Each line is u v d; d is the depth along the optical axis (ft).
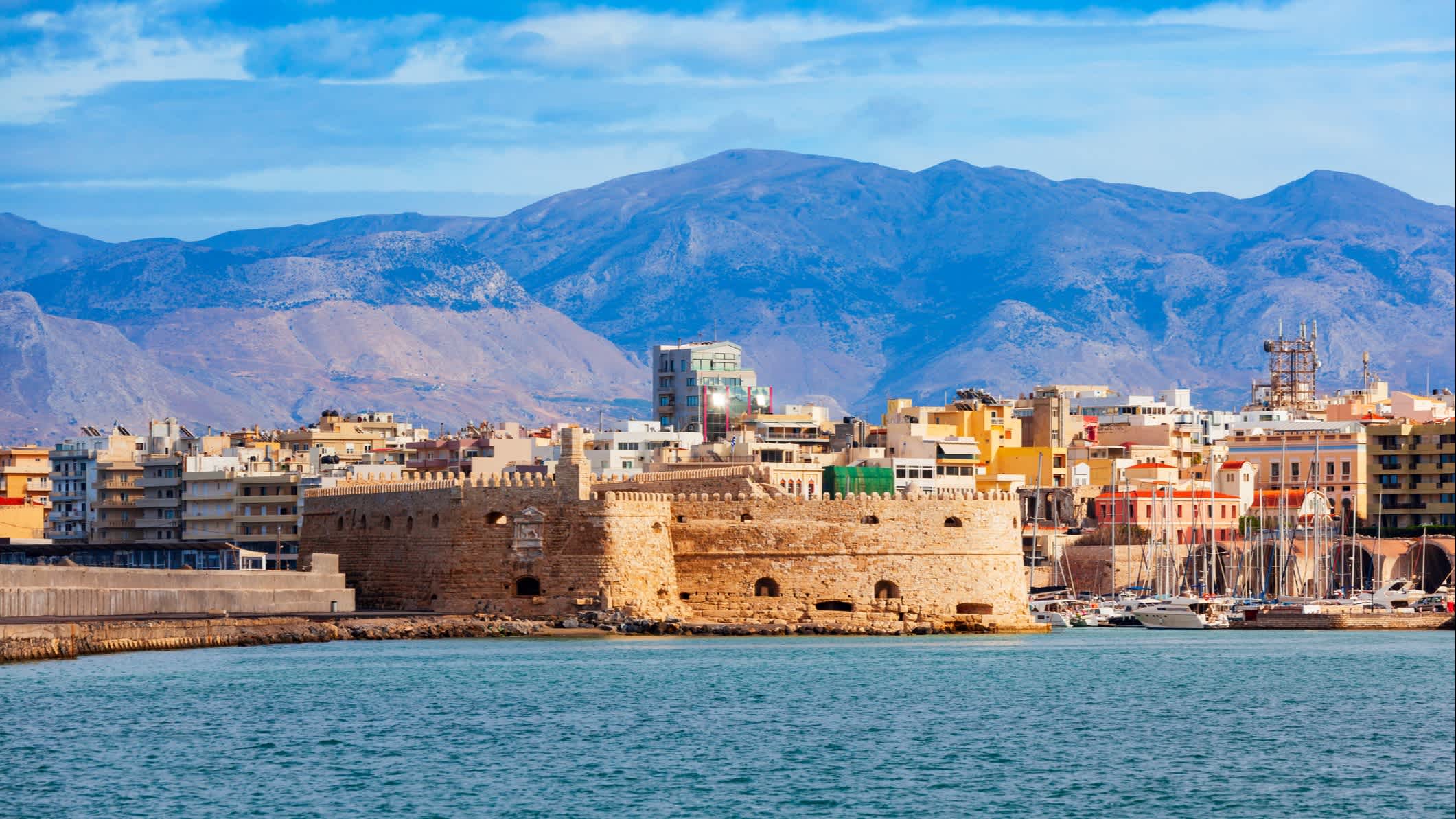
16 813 630.74
